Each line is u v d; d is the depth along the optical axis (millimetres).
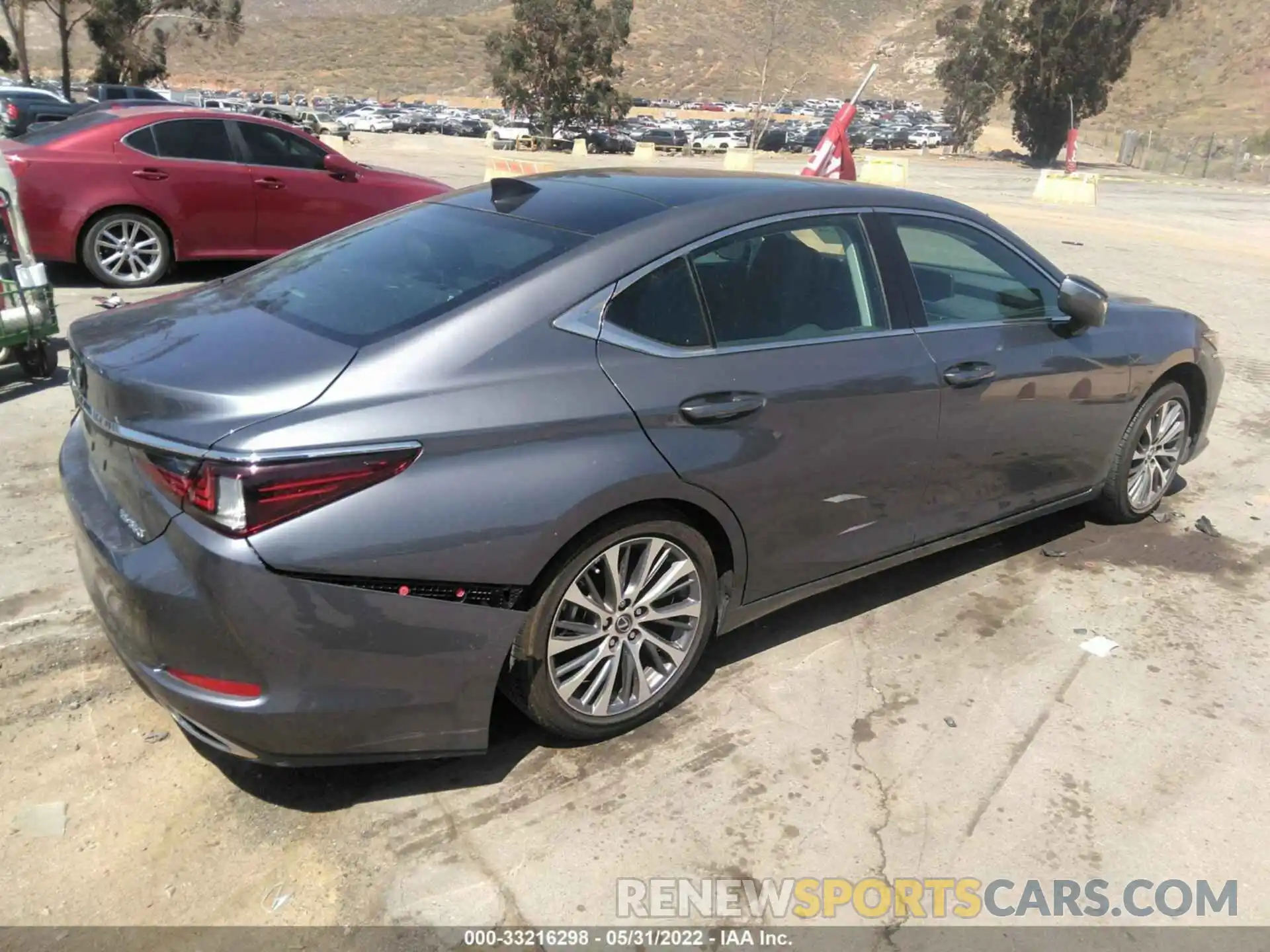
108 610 2697
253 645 2441
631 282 3018
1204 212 24406
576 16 48375
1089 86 49438
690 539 3105
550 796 2922
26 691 3268
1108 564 4594
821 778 3051
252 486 2379
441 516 2559
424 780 2967
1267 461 6160
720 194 3414
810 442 3305
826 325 3455
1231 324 9867
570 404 2781
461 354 2709
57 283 8547
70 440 3361
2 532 4273
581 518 2758
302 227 9156
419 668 2635
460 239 3268
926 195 3977
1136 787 3080
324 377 2574
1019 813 2949
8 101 20312
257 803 2846
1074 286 4055
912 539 3844
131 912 2467
